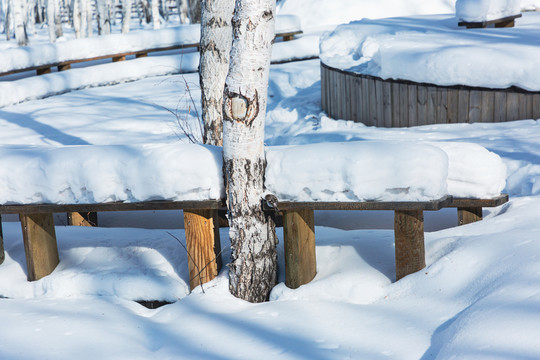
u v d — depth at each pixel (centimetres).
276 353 270
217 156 349
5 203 374
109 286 375
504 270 298
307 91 1166
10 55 1252
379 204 324
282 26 1623
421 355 256
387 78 820
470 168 396
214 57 472
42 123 984
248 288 348
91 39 1449
